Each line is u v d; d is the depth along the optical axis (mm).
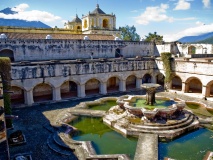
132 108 19219
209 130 18703
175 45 41219
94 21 43406
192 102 26812
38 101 27422
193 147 15711
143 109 18781
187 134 17922
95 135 18188
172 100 22344
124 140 17156
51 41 31047
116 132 18672
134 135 17375
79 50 33531
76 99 29109
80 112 23078
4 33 31391
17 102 27000
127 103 20734
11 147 15719
